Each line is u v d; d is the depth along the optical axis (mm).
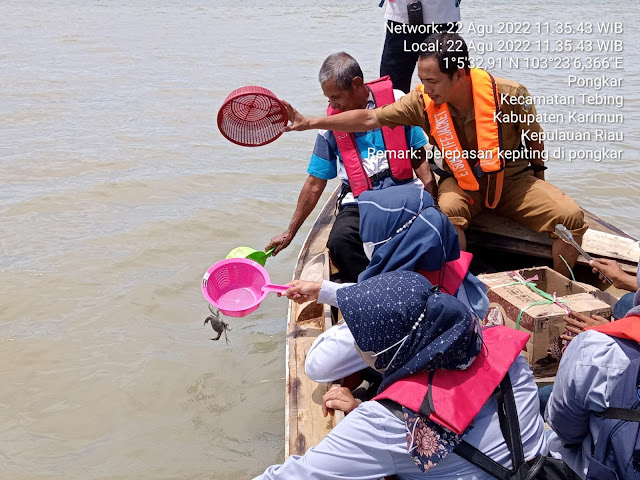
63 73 11078
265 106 3348
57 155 7566
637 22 17203
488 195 3959
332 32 15359
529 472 1994
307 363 2627
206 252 5578
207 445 3656
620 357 2129
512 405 2070
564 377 2193
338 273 4145
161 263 5398
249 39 14297
